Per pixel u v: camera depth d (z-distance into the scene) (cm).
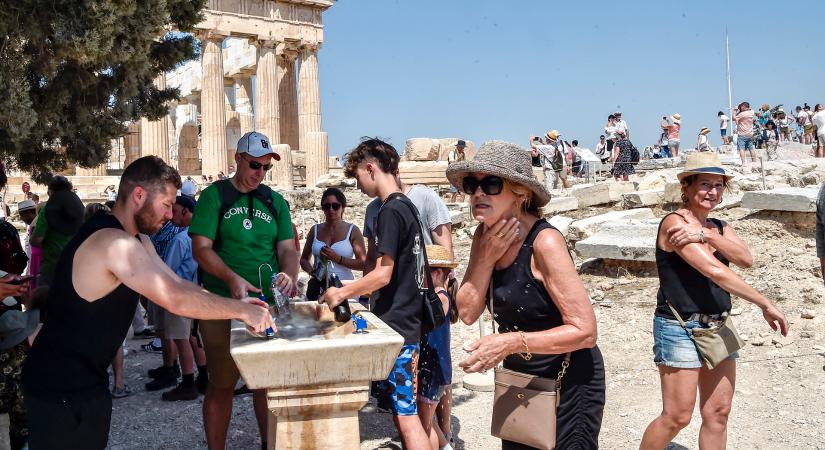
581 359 313
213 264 454
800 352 648
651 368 659
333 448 329
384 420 594
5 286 385
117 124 757
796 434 503
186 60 812
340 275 646
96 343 317
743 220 1005
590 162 2266
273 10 3900
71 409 312
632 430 532
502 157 305
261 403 504
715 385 399
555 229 310
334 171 3884
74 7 567
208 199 473
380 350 325
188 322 655
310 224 2119
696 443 510
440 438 467
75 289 310
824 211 503
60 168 772
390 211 408
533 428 309
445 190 2128
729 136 2948
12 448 427
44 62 599
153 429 581
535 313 311
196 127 4359
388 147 433
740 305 777
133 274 305
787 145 2811
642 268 918
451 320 475
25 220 970
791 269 827
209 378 464
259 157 475
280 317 431
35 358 317
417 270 414
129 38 618
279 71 4416
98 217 324
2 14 539
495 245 309
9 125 568
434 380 451
